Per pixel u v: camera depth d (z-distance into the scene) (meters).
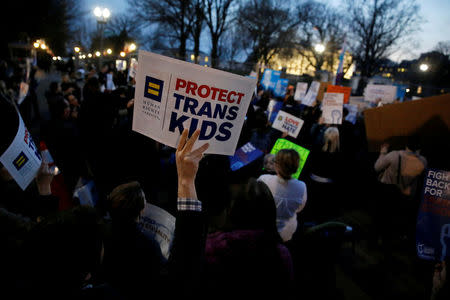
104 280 1.58
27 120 6.99
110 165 3.23
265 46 30.45
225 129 1.42
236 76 1.33
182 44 26.58
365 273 3.42
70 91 6.95
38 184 1.85
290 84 15.09
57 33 37.31
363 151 6.11
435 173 2.11
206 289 1.40
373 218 4.29
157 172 3.40
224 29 28.56
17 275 1.00
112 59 10.12
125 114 4.23
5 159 1.23
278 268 1.48
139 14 25.86
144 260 1.59
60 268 0.99
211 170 3.21
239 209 1.62
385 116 3.13
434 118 2.82
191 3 25.17
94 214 1.17
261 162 4.29
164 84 1.35
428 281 3.20
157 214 1.86
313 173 4.51
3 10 27.84
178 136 1.40
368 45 34.53
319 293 2.73
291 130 4.68
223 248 1.47
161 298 1.33
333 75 14.54
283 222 2.59
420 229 2.12
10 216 1.42
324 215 4.34
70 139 3.44
